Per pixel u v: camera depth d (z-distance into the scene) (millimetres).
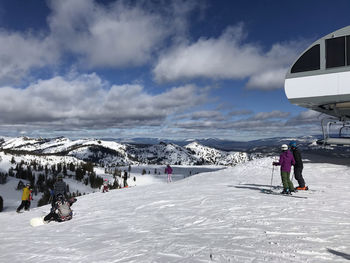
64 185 11922
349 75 15219
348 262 3768
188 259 4250
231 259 4094
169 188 15891
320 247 4414
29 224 10289
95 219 8828
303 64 16781
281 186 12172
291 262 3838
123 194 15859
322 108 18562
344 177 14328
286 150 10141
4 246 6457
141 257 4551
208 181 17406
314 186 11922
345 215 6684
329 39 15969
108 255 4859
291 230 5488
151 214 8414
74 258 4906
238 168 21609
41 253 5469
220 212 7691
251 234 5375
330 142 18125
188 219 7219
